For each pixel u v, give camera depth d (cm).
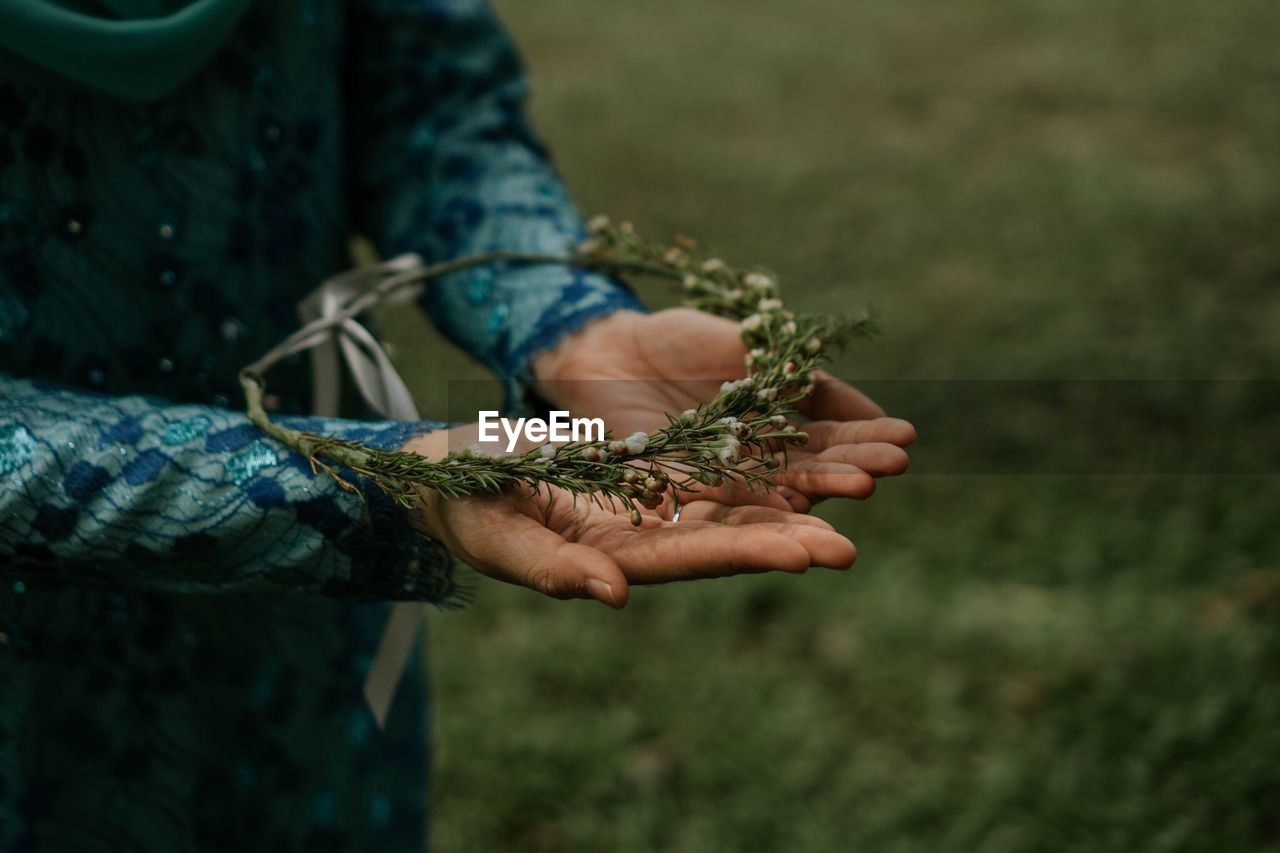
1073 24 771
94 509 91
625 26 835
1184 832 223
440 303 133
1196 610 279
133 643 117
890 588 294
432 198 135
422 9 134
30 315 106
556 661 279
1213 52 687
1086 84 666
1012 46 748
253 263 122
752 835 235
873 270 462
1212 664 256
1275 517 302
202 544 92
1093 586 292
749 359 106
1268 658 259
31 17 97
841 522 318
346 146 141
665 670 277
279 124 122
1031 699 260
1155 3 789
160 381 116
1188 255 452
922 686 266
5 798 109
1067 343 385
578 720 265
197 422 95
